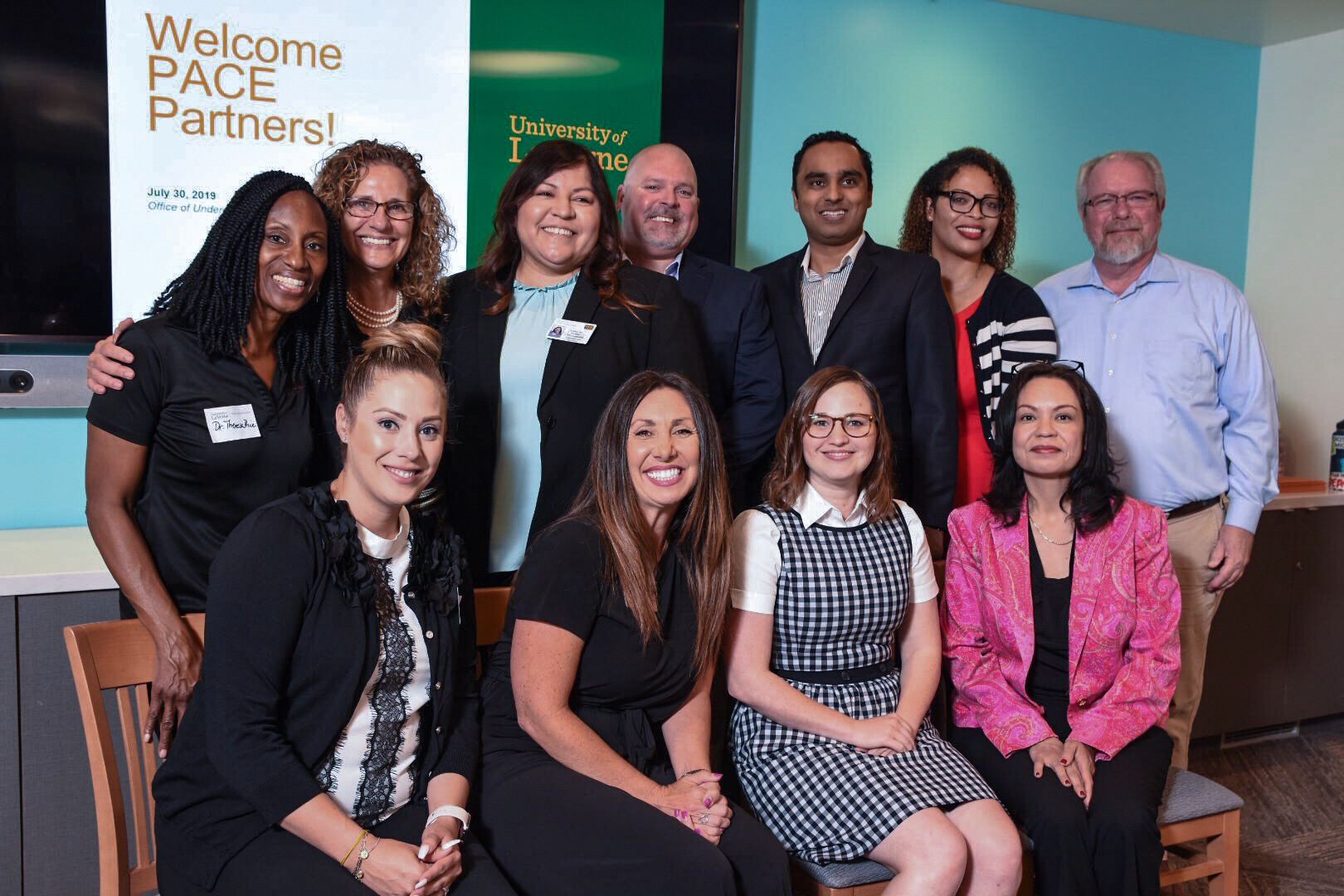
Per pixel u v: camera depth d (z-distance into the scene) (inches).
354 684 58.2
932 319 97.3
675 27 120.4
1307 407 156.2
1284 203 158.6
